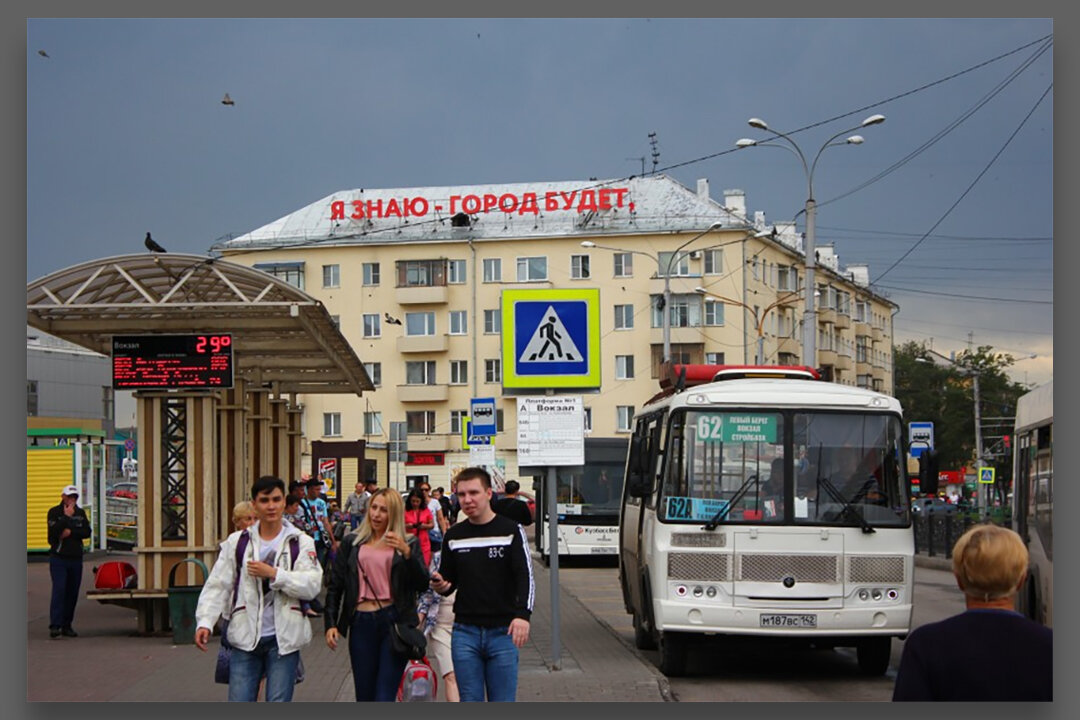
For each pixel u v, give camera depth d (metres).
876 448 13.72
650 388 69.19
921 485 13.73
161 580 17.28
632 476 16.19
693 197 71.00
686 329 68.75
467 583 8.62
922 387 95.00
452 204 72.19
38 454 35.28
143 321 17.94
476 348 70.69
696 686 13.23
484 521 8.70
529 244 70.56
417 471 71.19
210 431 17.27
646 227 69.69
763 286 72.06
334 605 9.13
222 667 8.98
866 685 13.33
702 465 13.65
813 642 13.49
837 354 85.25
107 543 38.94
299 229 73.38
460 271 71.19
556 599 13.72
